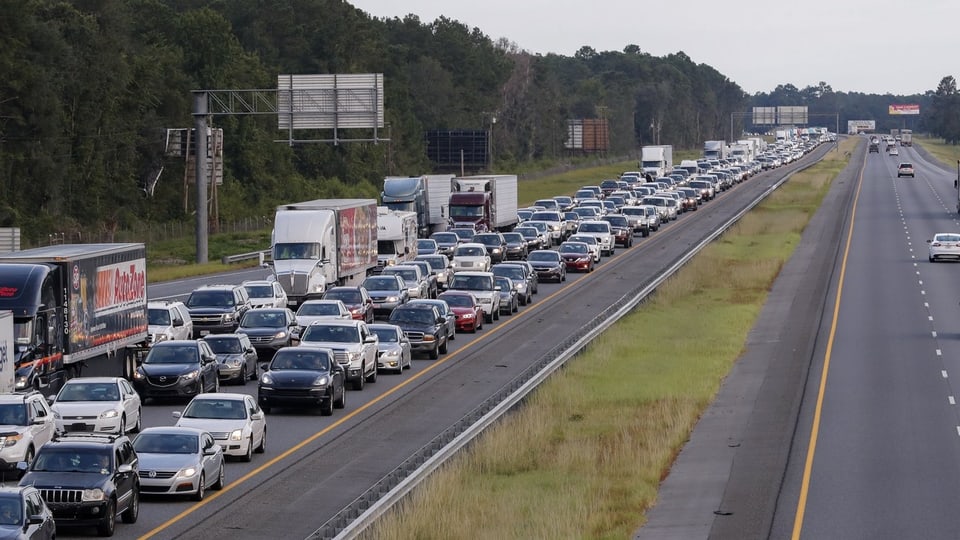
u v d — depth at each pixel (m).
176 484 84.88
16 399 93.06
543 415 117.75
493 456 100.94
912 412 122.69
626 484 93.75
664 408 122.62
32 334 112.94
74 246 131.75
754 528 81.88
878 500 88.88
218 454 89.81
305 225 195.25
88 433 99.00
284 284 188.88
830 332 177.00
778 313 198.00
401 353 146.12
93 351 123.81
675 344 166.75
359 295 177.12
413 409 123.69
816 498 89.81
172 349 127.25
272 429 113.44
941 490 91.75
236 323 164.00
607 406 125.94
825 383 139.12
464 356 158.62
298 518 81.88
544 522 82.06
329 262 196.12
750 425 117.88
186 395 123.88
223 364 134.88
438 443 102.94
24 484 75.00
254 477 94.00
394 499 83.25
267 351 151.62
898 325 182.25
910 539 78.25
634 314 191.25
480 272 192.88
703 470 100.50
